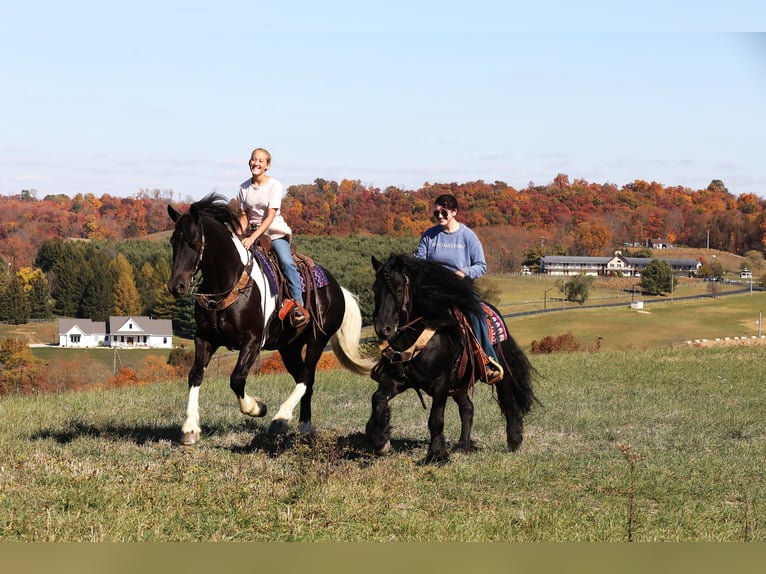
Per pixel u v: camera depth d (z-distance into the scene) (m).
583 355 23.05
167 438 9.58
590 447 10.15
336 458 7.95
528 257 142.00
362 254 91.56
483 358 8.64
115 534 5.79
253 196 9.32
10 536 5.73
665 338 83.38
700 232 174.62
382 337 7.80
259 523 6.19
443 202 8.95
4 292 92.81
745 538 6.35
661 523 6.82
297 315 9.38
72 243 110.00
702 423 12.25
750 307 105.38
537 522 6.55
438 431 8.50
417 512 6.73
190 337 86.81
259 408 8.96
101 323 85.06
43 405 12.51
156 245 115.69
